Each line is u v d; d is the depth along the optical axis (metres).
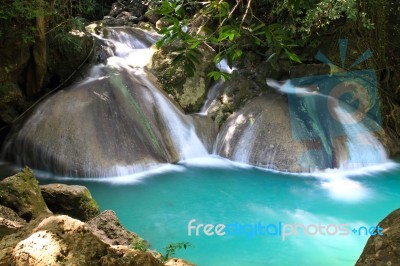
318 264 5.18
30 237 2.24
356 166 8.25
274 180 7.78
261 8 10.10
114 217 5.06
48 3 7.98
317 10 8.70
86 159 7.63
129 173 7.76
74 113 8.07
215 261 5.26
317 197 7.13
